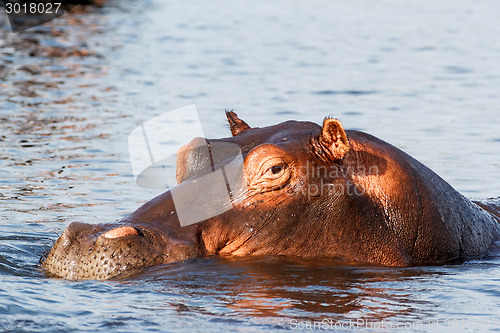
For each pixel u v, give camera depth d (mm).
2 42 105750
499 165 49969
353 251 28422
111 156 51906
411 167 30109
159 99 72625
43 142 55594
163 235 26969
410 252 29297
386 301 24844
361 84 81000
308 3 162250
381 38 116125
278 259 27891
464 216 31484
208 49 104938
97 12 142625
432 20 136750
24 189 43219
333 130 28250
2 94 73500
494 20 136250
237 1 164750
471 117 65562
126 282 25891
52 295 24828
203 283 25891
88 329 22172
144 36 116750
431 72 88812
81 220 36812
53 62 93125
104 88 78125
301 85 80125
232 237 27953
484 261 30312
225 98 73188
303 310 23812
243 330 22125
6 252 30547
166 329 22156
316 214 28344
